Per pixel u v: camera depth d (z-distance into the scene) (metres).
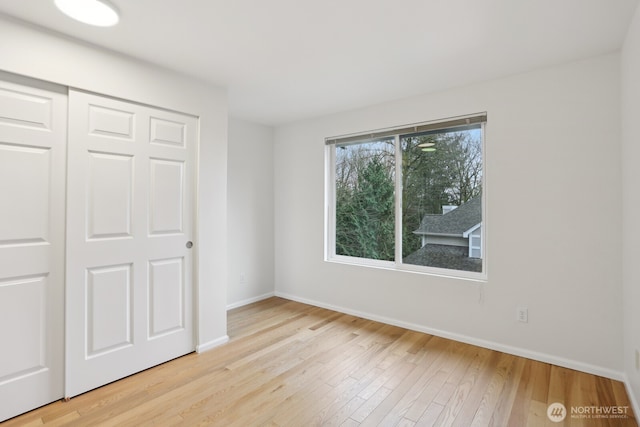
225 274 2.84
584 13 1.76
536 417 1.83
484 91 2.72
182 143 2.55
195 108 2.62
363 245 3.64
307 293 4.01
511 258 2.61
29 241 1.86
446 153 3.05
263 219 4.21
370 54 2.26
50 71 1.89
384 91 2.98
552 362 2.44
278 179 4.29
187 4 1.68
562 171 2.39
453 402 1.97
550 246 2.44
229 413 1.87
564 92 2.38
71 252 2.00
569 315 2.37
